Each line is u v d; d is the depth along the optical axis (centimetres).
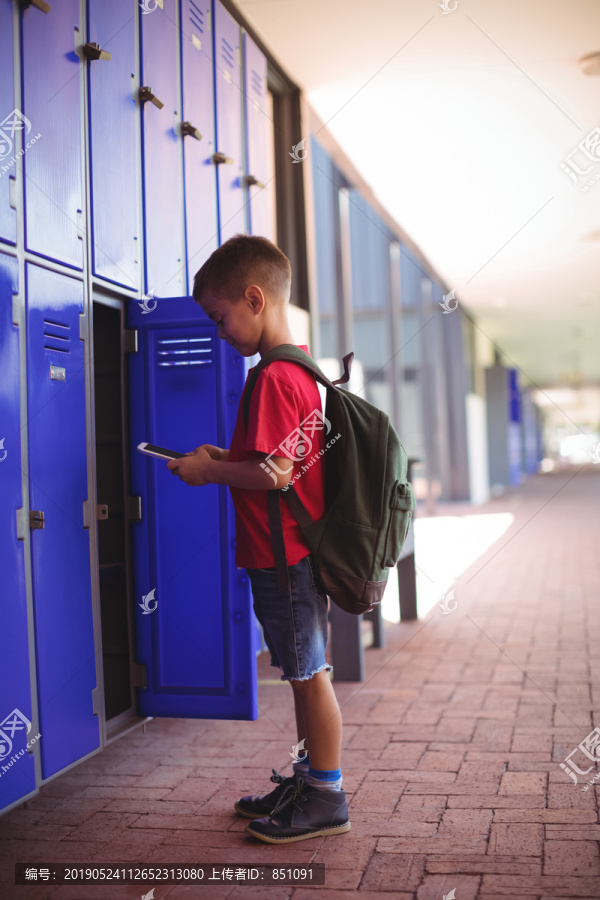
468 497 1234
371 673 327
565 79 443
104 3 214
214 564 230
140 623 235
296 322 376
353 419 167
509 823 181
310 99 471
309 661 169
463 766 219
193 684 231
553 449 4094
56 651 186
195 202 281
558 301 1080
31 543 177
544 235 760
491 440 1683
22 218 175
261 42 384
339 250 768
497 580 571
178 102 268
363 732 251
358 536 160
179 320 231
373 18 368
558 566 634
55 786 212
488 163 587
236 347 179
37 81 181
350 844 172
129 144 230
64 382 192
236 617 228
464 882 153
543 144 547
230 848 172
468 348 1269
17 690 171
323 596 171
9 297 170
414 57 414
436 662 342
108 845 175
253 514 169
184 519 231
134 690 235
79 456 198
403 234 776
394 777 212
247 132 344
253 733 258
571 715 263
